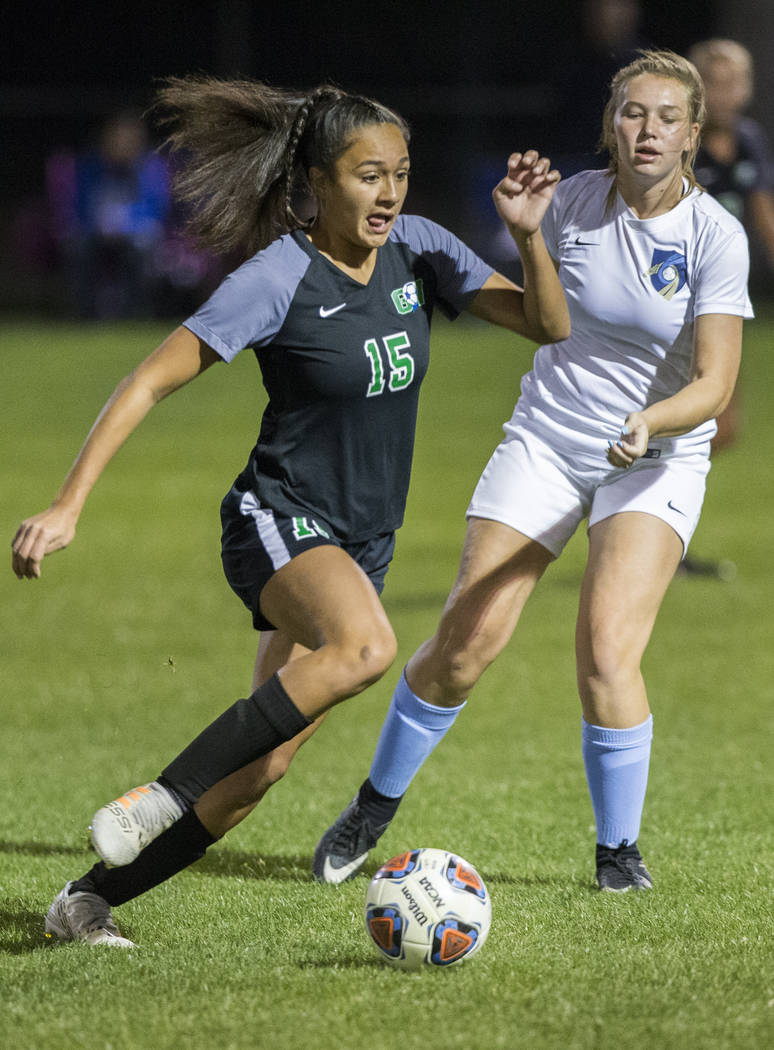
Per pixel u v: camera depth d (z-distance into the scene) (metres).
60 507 13.52
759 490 49.91
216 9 115.69
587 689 16.72
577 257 17.05
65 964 13.90
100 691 27.72
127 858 13.46
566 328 15.78
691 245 16.66
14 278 98.62
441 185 102.38
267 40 115.62
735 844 18.64
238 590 15.18
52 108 102.88
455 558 40.09
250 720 13.66
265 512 14.98
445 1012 12.55
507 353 77.31
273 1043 11.94
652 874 17.33
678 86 16.42
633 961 13.88
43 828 19.69
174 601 35.81
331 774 22.73
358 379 14.69
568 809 20.56
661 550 16.86
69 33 115.81
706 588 36.69
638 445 14.91
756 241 77.38
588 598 16.84
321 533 14.83
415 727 16.94
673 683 28.28
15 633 32.59
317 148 14.59
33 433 60.28
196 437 60.88
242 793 14.62
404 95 106.31
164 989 13.17
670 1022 12.25
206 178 15.73
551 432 17.22
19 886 17.03
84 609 34.94
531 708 26.73
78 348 78.62
